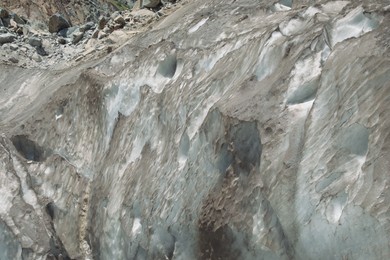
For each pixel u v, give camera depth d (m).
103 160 12.17
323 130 8.19
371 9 8.71
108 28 17.86
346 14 9.01
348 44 8.45
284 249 8.36
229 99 9.78
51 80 15.77
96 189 11.99
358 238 7.30
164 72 11.86
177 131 10.70
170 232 10.08
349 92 8.03
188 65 11.35
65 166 12.91
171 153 10.61
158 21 16.66
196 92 10.62
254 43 10.27
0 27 19.22
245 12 12.48
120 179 11.44
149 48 12.26
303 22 10.16
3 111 15.64
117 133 12.04
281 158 8.57
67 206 12.48
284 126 8.77
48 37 18.98
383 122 7.51
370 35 8.29
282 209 8.28
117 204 11.23
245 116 9.20
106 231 11.42
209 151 9.76
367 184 7.35
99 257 11.67
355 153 7.79
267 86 9.42
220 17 12.63
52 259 11.84
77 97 13.16
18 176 12.98
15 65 17.31
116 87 12.31
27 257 11.83
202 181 9.80
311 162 8.14
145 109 11.53
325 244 7.70
